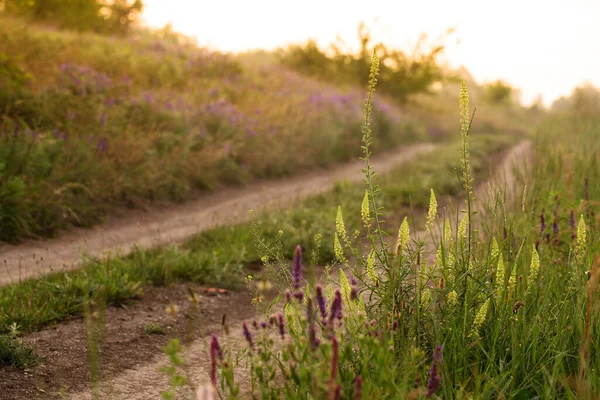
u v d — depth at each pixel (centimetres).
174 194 1112
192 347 449
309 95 2280
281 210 941
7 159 871
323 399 223
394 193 1160
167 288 611
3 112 1073
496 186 539
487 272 329
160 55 2002
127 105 1307
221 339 465
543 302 331
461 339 302
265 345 273
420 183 1228
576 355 296
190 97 1645
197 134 1352
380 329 296
